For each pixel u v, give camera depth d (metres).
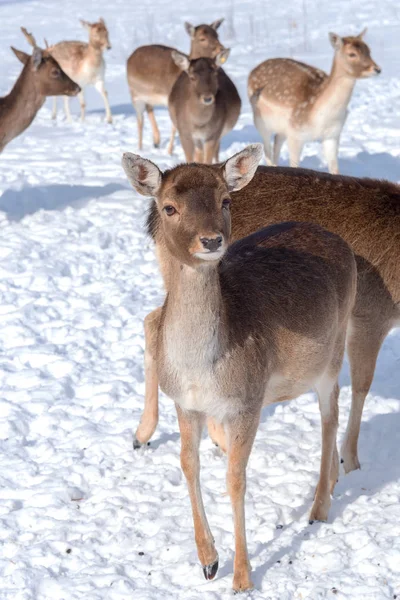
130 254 13.91
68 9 45.59
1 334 11.13
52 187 17.28
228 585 6.48
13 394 9.61
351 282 7.51
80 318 11.58
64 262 13.47
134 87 21.64
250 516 7.30
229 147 20.77
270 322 6.58
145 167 6.08
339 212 8.30
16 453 8.45
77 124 24.42
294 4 43.09
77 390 9.77
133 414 9.14
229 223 6.04
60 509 7.54
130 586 6.53
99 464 8.24
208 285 5.98
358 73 16.86
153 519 7.32
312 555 6.73
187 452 6.51
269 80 18.62
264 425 8.88
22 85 17.44
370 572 6.46
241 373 6.27
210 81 17.86
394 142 20.44
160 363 6.38
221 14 41.72
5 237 14.52
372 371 8.10
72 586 6.54
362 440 8.51
